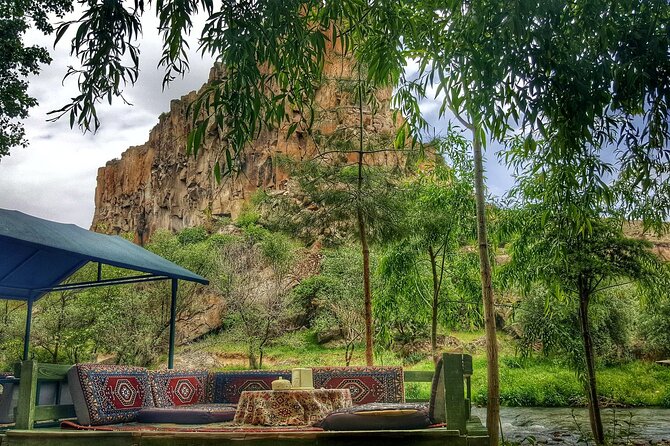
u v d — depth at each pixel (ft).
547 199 19.16
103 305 48.03
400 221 25.55
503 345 64.90
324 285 83.25
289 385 14.10
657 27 10.50
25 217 19.01
